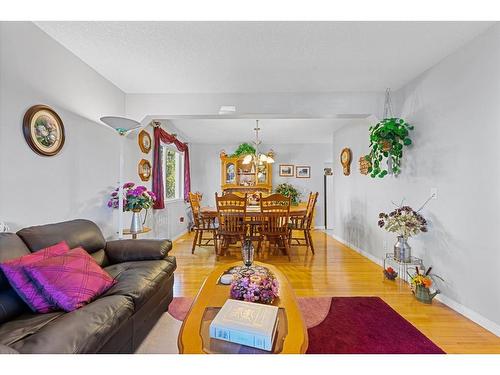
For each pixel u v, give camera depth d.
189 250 4.41
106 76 2.88
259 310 1.29
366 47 2.27
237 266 2.18
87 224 2.18
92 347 1.11
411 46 2.24
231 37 2.13
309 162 6.91
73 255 1.67
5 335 1.18
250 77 2.90
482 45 2.01
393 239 3.32
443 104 2.44
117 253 2.22
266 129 5.30
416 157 2.82
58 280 1.48
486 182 1.98
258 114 3.40
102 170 2.86
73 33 2.07
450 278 2.34
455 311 2.27
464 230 2.18
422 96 2.75
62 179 2.25
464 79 2.19
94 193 2.72
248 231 4.26
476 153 2.06
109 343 1.28
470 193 2.12
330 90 3.28
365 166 3.98
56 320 1.25
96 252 2.14
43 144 2.01
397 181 3.18
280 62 2.55
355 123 4.48
